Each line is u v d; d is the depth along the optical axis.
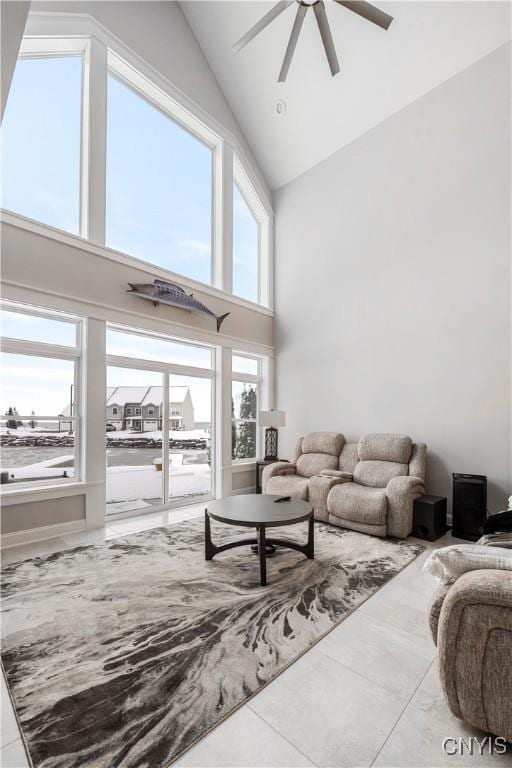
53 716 1.49
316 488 4.18
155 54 4.71
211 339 5.26
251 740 1.38
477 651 1.33
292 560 3.04
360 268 5.13
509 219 3.84
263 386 6.28
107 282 4.12
